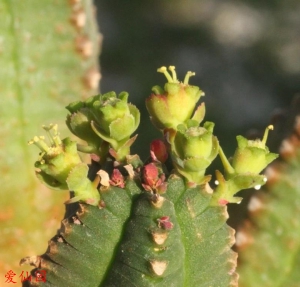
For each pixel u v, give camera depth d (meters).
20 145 0.18
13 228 0.18
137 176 0.13
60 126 0.18
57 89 0.18
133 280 0.12
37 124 0.18
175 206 0.13
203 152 0.12
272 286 0.17
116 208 0.12
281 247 0.17
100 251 0.13
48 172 0.13
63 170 0.12
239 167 0.13
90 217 0.13
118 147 0.13
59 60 0.18
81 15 0.18
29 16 0.18
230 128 0.42
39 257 0.13
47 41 0.18
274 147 0.17
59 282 0.13
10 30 0.18
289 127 0.17
